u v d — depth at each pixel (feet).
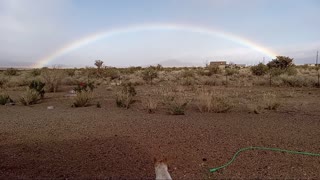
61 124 27.02
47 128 25.40
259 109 34.65
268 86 73.31
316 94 53.83
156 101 38.52
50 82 62.28
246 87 69.82
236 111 34.78
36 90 46.50
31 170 15.76
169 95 46.50
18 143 20.80
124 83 74.59
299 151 19.07
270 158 17.75
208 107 34.40
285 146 20.12
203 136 22.57
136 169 15.92
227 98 43.29
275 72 97.25
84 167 16.20
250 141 21.27
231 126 26.08
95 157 17.81
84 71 120.78
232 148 19.62
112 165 16.51
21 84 75.92
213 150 19.17
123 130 24.54
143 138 22.00
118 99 41.50
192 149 19.36
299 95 52.06
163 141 21.21
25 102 41.75
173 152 18.75
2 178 14.73
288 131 24.32
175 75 110.83
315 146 20.12
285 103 40.86
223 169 15.98
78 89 50.85
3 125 26.68
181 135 22.86
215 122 27.91
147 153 18.57
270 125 26.63
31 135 23.00
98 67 123.34
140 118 29.94
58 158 17.65
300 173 15.43
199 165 16.55
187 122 27.84
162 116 31.24
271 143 20.81
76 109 36.60
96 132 23.88
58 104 41.73
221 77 100.73
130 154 18.37
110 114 32.53
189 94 51.01
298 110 35.58
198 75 110.11
